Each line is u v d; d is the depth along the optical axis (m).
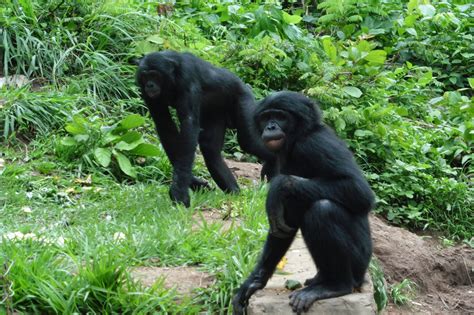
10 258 9.49
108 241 10.61
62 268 9.57
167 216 11.88
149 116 17.22
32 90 17.19
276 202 8.38
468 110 17.47
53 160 15.01
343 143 8.95
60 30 18.31
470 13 22.92
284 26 20.38
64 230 11.24
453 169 16.17
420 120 18.75
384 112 16.39
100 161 14.48
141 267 10.17
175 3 21.42
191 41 18.78
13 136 15.46
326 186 8.46
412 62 21.67
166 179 15.07
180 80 13.21
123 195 13.40
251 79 18.31
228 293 9.41
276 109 8.85
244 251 10.30
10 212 12.48
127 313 8.98
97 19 18.78
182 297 9.38
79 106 16.70
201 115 13.94
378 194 15.05
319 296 8.50
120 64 18.08
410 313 11.38
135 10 19.56
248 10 22.00
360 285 8.92
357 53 18.09
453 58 21.67
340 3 21.88
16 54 17.47
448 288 12.68
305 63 18.42
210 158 13.96
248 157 17.03
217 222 11.68
